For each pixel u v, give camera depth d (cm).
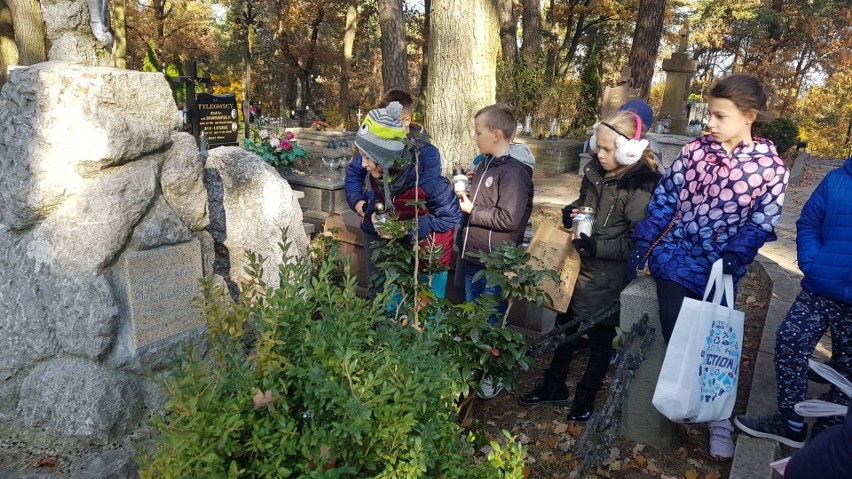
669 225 292
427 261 327
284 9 3284
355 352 188
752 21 3494
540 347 338
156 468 184
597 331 336
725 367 270
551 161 1595
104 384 285
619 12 3047
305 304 217
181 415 177
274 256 419
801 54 3738
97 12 307
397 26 1463
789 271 646
